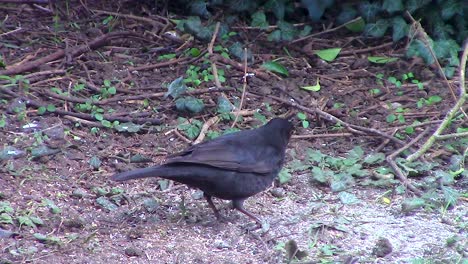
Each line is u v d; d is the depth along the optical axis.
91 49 14.37
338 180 11.17
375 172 11.45
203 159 9.62
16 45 14.34
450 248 9.35
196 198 10.79
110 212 10.18
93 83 13.46
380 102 13.48
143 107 12.91
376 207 10.62
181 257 9.07
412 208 10.38
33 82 13.26
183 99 12.84
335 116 13.05
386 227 9.98
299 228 9.91
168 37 14.86
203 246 9.44
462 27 14.82
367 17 15.08
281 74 14.09
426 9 14.92
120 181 10.23
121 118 12.51
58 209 9.94
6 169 10.87
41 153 11.33
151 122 12.54
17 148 11.46
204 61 14.11
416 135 12.56
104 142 11.97
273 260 9.06
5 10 15.45
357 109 13.30
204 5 15.25
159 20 15.45
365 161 11.73
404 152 12.02
